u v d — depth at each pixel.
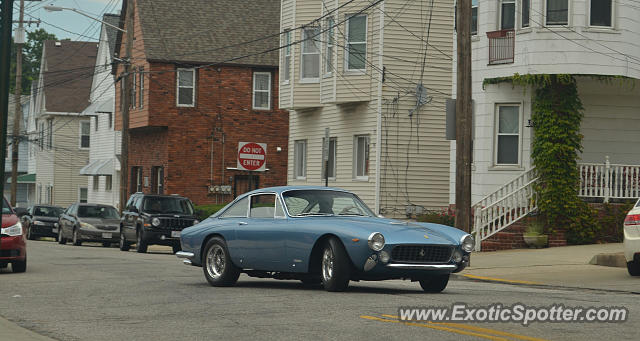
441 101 31.53
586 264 19.45
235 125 44.09
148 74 42.53
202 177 43.47
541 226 24.14
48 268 19.50
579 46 24.42
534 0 24.83
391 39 30.98
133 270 18.84
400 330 9.27
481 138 26.42
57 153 65.31
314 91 33.75
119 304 12.27
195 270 18.89
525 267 19.08
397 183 31.05
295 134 36.28
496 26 26.20
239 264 14.36
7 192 80.44
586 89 25.97
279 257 13.65
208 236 15.06
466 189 19.44
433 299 12.21
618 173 25.16
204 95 43.53
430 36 31.45
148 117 42.50
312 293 13.12
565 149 24.52
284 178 44.97
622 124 26.33
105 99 55.81
